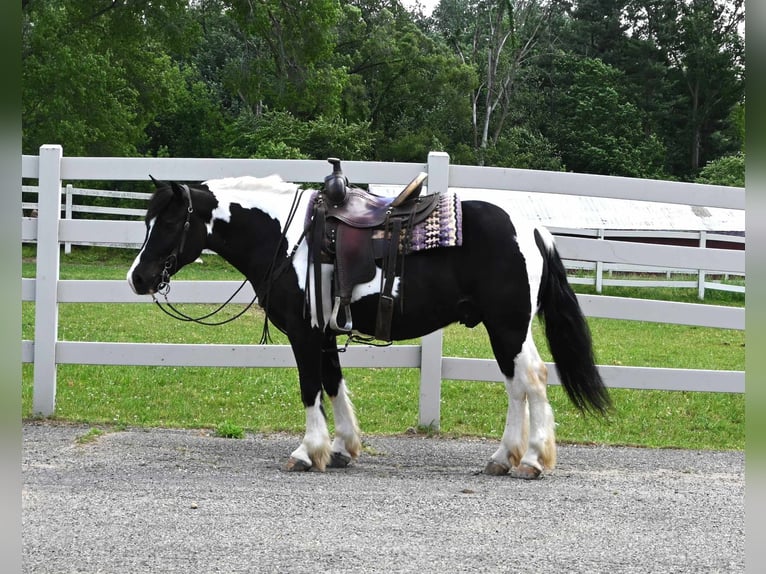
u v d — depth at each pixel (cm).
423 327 573
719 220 2036
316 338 576
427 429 720
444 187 708
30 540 420
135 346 723
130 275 569
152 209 574
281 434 704
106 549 409
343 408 605
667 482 571
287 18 2602
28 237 724
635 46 4969
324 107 3028
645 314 700
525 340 563
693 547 433
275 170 720
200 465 582
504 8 4197
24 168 719
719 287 1775
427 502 499
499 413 815
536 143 4219
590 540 440
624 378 710
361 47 4284
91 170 725
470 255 557
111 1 2586
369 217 568
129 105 3155
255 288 594
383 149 4006
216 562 395
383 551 414
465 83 4234
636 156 4356
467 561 404
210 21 4159
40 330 721
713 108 4859
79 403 787
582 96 4541
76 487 513
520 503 503
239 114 4053
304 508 480
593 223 2006
